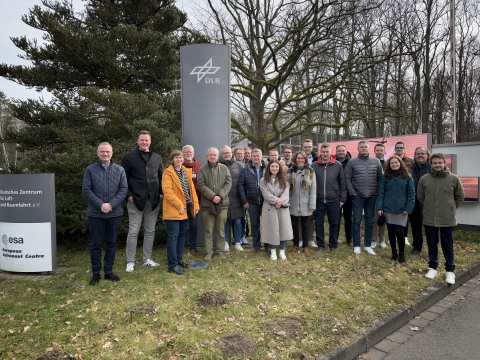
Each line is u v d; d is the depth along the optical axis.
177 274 4.67
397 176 5.32
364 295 4.03
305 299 3.84
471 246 6.40
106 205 4.25
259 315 3.43
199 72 6.26
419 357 2.98
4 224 4.93
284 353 2.76
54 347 2.87
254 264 5.14
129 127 6.46
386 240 7.06
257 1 13.62
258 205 5.86
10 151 24.12
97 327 3.20
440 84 20.61
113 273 4.70
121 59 7.41
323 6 11.95
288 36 13.05
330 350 2.85
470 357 2.95
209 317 3.37
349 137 21.41
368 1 12.88
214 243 6.39
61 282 4.50
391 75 18.11
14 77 7.36
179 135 8.00
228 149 5.88
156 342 2.92
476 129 21.22
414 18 17.80
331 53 13.70
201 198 5.43
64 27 6.71
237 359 2.66
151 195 4.96
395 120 19.94
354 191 5.84
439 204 4.66
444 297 4.42
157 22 8.22
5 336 3.08
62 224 6.16
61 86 7.84
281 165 5.43
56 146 7.20
